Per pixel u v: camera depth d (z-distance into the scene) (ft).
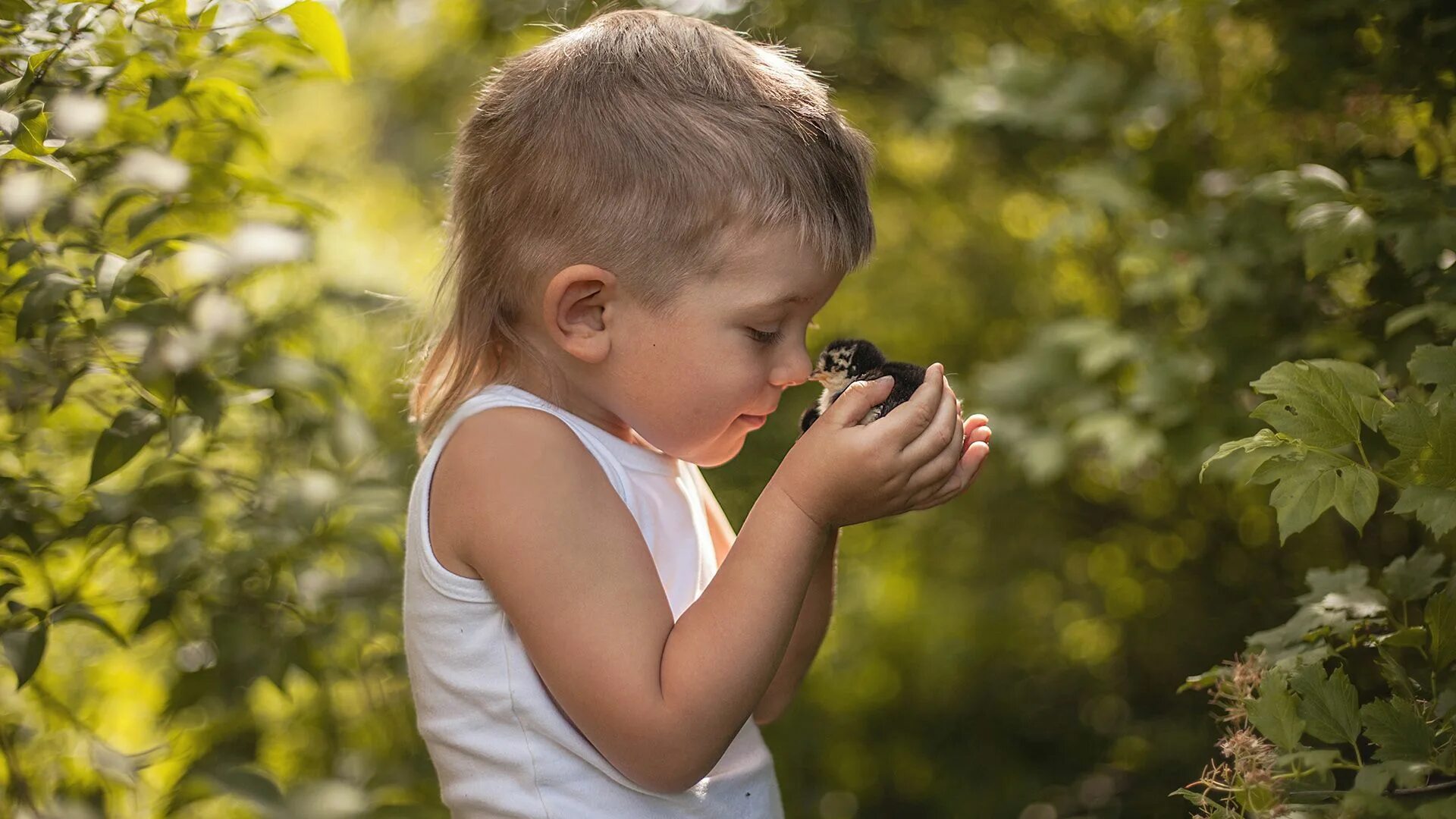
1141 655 16.35
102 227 7.16
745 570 5.00
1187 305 12.19
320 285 9.63
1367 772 4.57
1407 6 8.24
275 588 8.51
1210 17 10.27
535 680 5.23
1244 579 14.82
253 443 8.73
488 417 5.38
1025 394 12.87
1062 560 16.94
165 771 10.61
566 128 5.48
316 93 21.11
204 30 6.89
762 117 5.40
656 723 4.80
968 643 18.28
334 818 7.62
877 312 18.04
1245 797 4.98
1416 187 7.73
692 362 5.33
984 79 13.65
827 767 18.16
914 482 5.15
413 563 5.52
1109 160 12.51
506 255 5.64
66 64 6.56
